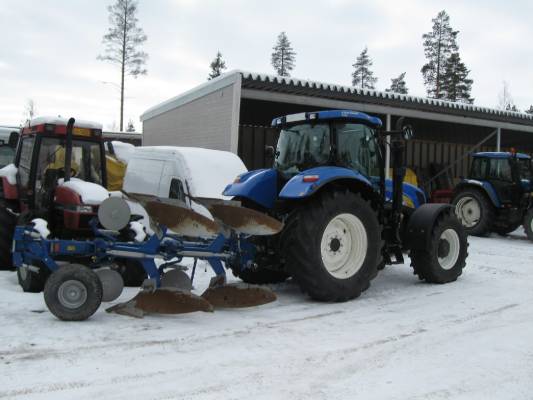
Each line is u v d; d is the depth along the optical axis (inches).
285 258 200.8
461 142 802.2
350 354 143.9
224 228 191.3
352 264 208.8
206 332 161.2
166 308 177.8
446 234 251.0
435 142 779.4
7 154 416.5
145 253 181.3
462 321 180.1
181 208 175.3
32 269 195.6
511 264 306.5
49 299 165.0
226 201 189.9
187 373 127.3
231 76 426.0
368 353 145.1
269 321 176.2
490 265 302.2
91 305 167.2
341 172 202.7
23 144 273.4
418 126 678.5
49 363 130.6
